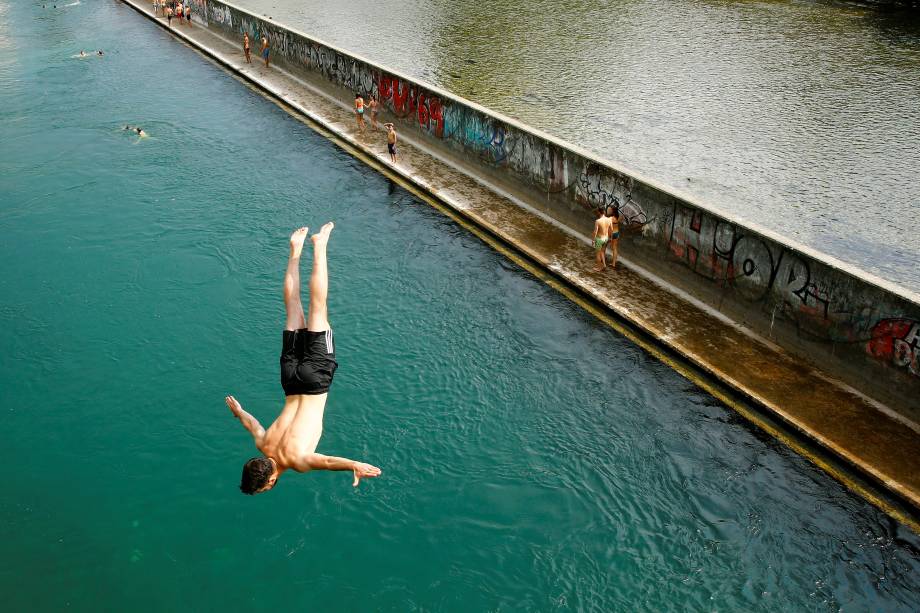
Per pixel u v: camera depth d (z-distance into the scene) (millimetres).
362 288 19375
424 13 53125
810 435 13836
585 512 13125
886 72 36781
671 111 32250
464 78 37062
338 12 54000
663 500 13242
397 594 11930
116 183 25875
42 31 49094
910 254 21406
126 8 56094
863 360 14500
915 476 12922
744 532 12602
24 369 16953
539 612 11586
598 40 44031
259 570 12398
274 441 5977
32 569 12461
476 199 23188
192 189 25328
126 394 16234
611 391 15633
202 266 20828
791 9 50156
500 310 18297
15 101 34625
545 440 14586
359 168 26406
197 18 48344
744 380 15188
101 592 12078
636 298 17953
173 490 13906
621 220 19297
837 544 12297
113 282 20109
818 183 25578
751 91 34594
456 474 13938
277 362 17219
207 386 16469
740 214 23594
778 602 11531
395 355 16938
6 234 22500
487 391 15836
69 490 13914
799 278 15211
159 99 34438
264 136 29719
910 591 11602
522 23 48906
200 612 11766
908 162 27031
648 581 11945
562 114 32000
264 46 37938
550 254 19969
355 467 5629
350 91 31406
